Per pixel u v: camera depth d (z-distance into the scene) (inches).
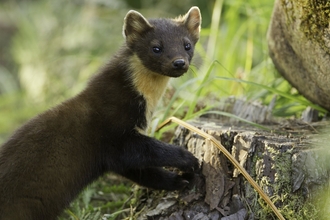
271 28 480.7
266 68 583.5
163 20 446.6
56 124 398.0
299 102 476.1
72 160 395.2
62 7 968.3
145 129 423.2
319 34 398.9
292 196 360.5
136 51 424.2
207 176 389.4
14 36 1098.1
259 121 470.6
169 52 414.0
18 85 978.7
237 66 697.6
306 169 356.2
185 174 406.0
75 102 413.1
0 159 384.8
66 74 844.6
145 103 417.7
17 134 396.8
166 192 417.1
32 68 897.5
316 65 422.6
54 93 825.5
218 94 573.3
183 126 413.4
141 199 435.5
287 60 472.4
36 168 381.7
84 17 917.2
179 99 547.2
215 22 673.0
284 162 361.7
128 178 423.2
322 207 353.7
